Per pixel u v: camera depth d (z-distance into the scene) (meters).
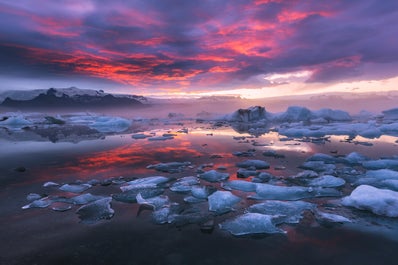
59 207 4.84
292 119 25.55
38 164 8.41
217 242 3.62
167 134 16.20
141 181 6.39
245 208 4.89
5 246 3.52
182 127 22.17
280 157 9.28
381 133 15.54
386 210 4.40
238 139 13.98
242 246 3.51
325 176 6.32
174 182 6.49
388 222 4.18
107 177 6.95
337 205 4.91
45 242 3.62
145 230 3.97
